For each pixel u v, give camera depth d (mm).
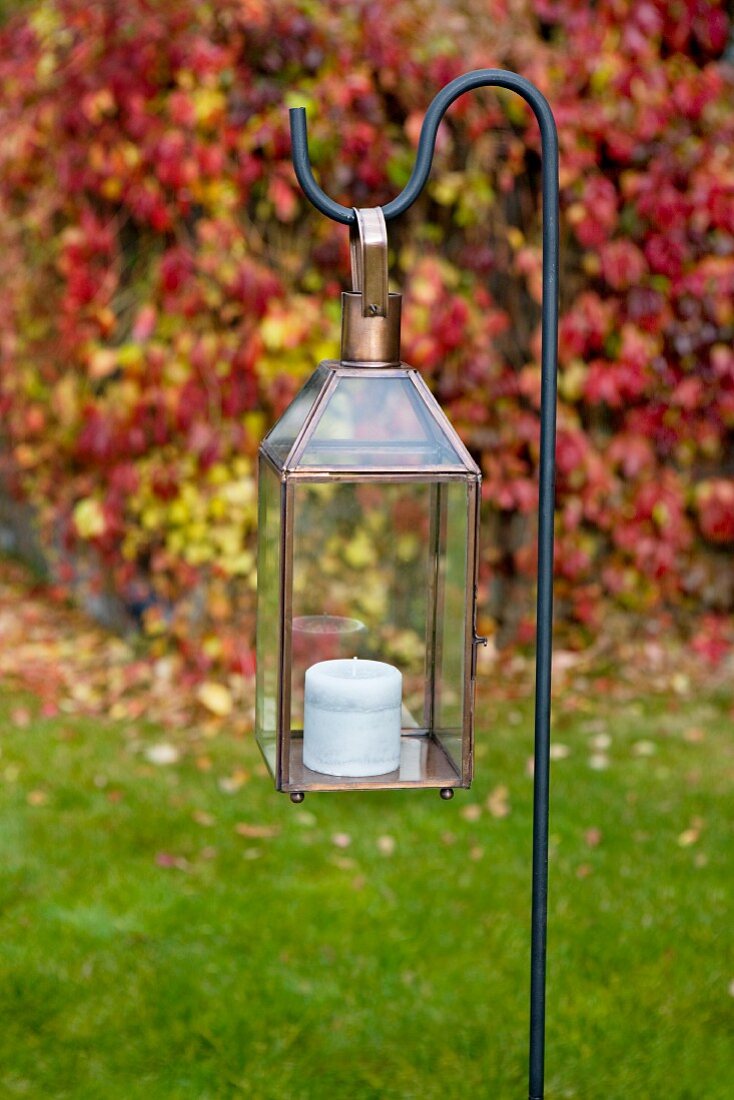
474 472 1740
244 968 3543
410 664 1947
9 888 3922
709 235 5613
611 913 3805
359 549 1877
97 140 5152
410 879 4016
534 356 5613
